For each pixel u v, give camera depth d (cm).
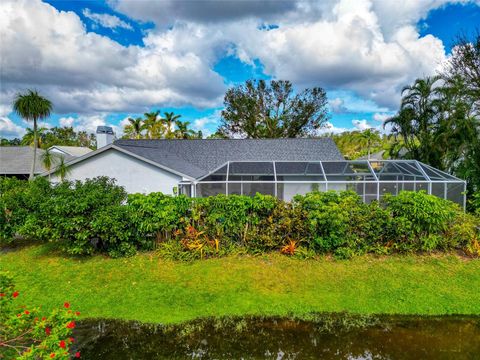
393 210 947
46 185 1126
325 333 598
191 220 984
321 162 1612
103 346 561
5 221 1044
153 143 2331
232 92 4203
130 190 1589
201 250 919
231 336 592
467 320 635
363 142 5516
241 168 1566
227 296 726
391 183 1312
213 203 966
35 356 360
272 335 595
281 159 2059
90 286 773
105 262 912
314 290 748
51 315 400
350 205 938
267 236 940
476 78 1812
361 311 667
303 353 543
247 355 540
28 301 698
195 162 2072
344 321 636
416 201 915
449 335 588
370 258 904
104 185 1048
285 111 4228
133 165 1585
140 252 973
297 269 847
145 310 673
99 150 1574
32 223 935
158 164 1553
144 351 551
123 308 680
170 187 1567
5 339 415
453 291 733
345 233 919
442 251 940
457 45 1880
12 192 1107
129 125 5225
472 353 537
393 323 629
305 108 4147
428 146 1911
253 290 750
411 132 2028
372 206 955
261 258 916
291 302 701
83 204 899
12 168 2805
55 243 1075
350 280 787
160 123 5291
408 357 529
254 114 4200
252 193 1364
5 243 1121
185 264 886
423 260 888
